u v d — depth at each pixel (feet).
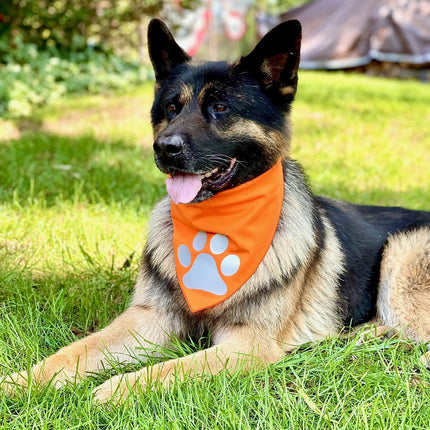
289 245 4.14
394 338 4.41
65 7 14.19
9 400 3.55
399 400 3.54
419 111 13.34
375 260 4.66
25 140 8.89
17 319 4.31
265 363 3.89
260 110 4.18
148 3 15.28
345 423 3.37
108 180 7.06
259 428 3.38
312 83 18.60
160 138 4.00
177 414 3.45
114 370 3.93
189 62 4.50
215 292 4.04
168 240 4.31
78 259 5.24
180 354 4.09
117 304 4.66
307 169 7.97
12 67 12.48
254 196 4.10
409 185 7.68
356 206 5.02
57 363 3.82
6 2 13.32
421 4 27.25
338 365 3.86
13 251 5.35
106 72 15.11
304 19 30.86
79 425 3.28
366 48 28.22
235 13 28.22
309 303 4.30
